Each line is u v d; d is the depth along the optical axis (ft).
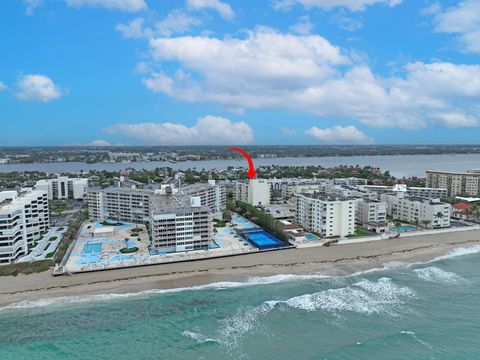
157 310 356.79
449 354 280.51
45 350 290.76
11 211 474.49
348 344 295.48
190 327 324.80
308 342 299.38
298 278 440.04
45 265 455.22
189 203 597.93
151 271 450.30
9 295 384.06
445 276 446.60
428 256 527.40
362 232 633.61
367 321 333.42
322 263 487.61
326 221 597.93
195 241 527.40
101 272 444.96
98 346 296.10
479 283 425.28
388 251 538.88
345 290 402.31
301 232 588.50
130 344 298.97
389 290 402.93
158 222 508.53
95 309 358.23
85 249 530.68
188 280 428.97
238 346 294.46
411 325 325.83
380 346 291.99
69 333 315.58
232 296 388.98
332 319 337.72
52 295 385.91
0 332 316.81
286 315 346.33
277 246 546.67
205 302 374.43
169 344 298.35
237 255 512.63
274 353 284.20
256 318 341.00
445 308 359.25
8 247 473.26
